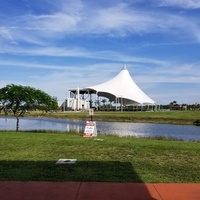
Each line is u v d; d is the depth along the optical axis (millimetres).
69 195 6863
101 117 71688
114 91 124750
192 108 135750
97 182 7965
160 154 12383
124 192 7125
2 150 13094
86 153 12430
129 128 44062
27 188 7383
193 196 6883
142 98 125500
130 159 11211
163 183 7949
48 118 76500
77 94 142500
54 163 10281
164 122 56750
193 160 11148
